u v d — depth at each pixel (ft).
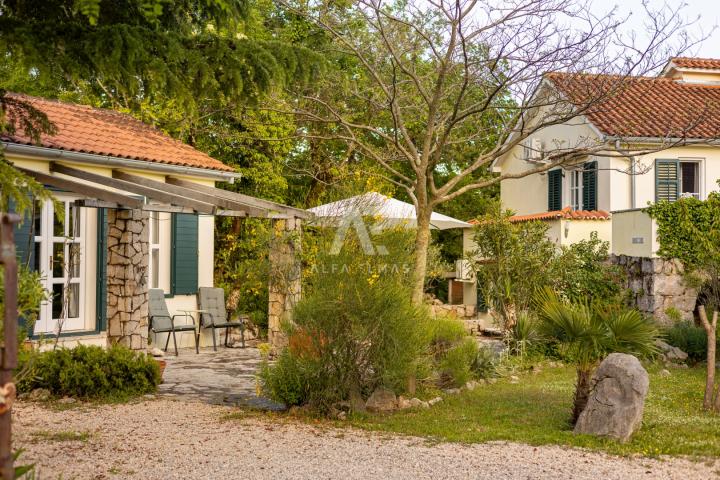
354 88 40.98
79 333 43.01
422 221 35.27
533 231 51.01
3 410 11.48
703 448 23.84
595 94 35.73
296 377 29.50
